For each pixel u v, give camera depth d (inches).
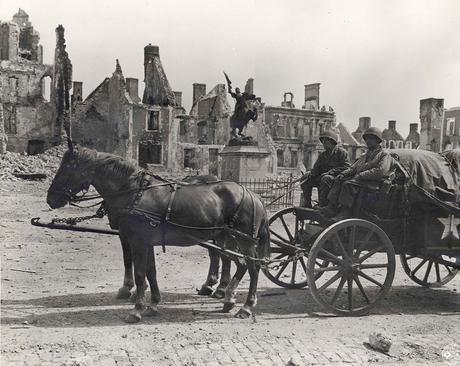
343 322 282.7
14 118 2148.1
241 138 888.9
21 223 631.8
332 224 307.1
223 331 257.3
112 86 2038.6
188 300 320.5
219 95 2303.2
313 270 284.5
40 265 412.8
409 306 325.1
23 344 227.3
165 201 274.7
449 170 326.0
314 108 2817.4
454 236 323.6
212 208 281.0
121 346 229.0
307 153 2699.3
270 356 223.9
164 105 2003.0
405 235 319.0
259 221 293.3
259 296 338.6
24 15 2391.7
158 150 2004.2
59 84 2082.9
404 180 309.9
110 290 339.6
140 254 271.7
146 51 2082.9
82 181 273.9
